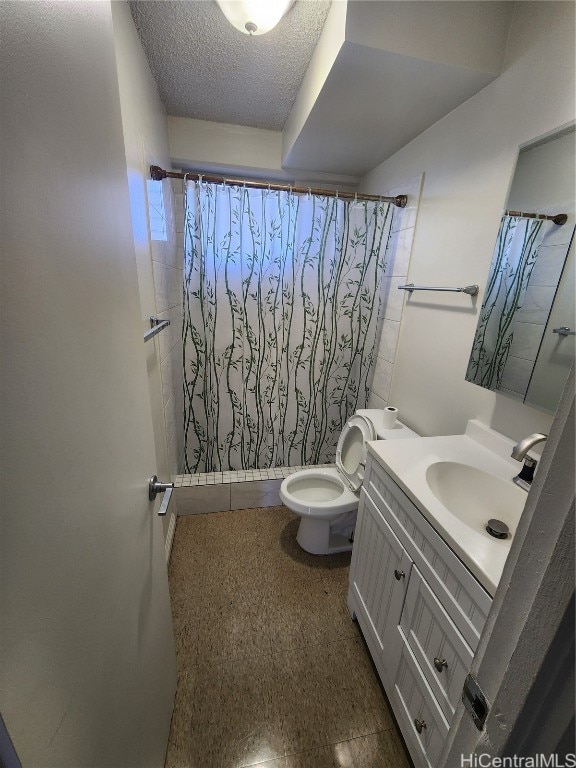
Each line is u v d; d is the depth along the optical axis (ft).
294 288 6.52
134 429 2.37
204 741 3.41
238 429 7.28
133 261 2.45
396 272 6.23
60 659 1.37
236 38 4.28
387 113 4.74
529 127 3.49
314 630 4.57
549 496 1.03
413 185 5.60
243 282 6.32
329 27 3.82
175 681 3.66
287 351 6.90
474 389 4.41
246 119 6.55
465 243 4.48
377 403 7.09
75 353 1.54
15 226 1.13
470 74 3.81
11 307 1.11
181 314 6.61
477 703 1.25
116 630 1.97
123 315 2.20
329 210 6.20
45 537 1.28
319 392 7.32
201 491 6.64
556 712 0.91
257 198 5.95
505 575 1.23
